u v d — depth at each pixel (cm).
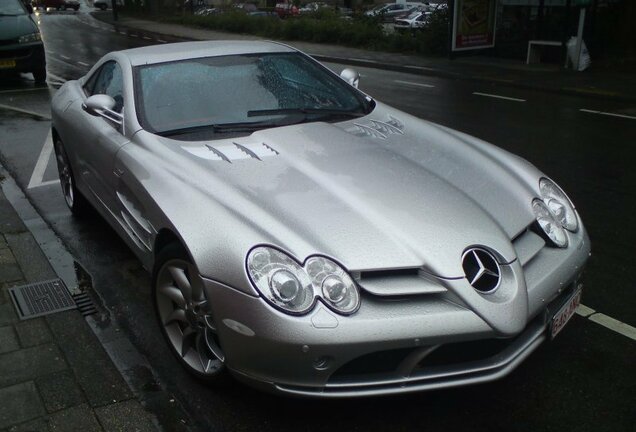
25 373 312
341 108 414
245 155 338
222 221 280
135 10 4341
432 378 265
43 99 1141
